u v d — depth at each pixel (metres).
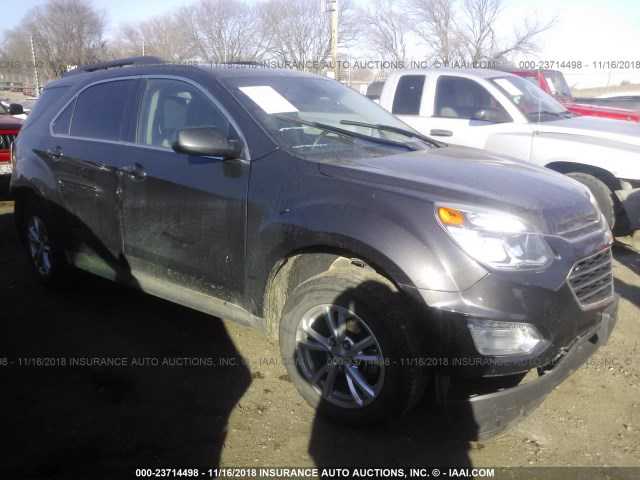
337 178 3.11
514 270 2.75
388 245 2.84
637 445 3.05
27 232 5.09
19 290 5.02
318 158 3.31
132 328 4.32
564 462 2.92
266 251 3.23
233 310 3.51
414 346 2.85
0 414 3.23
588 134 6.40
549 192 3.14
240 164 3.40
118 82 4.27
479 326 2.73
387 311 2.86
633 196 6.05
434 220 2.81
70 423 3.17
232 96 3.61
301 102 3.91
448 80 7.32
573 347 2.93
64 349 3.98
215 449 2.98
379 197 2.95
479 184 3.06
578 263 2.93
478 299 2.72
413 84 7.58
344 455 2.96
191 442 3.03
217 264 3.50
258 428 3.16
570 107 9.73
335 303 3.00
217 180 3.45
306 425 3.19
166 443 3.02
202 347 4.04
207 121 3.66
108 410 3.29
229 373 3.70
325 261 3.29
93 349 3.99
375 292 2.90
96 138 4.25
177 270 3.73
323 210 3.03
